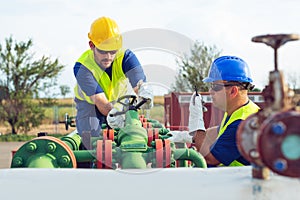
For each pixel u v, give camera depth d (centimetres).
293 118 97
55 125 2275
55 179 125
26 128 2320
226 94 285
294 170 96
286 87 108
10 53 2286
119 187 117
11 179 126
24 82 2312
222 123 308
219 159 274
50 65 2292
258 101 471
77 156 244
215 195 109
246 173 125
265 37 114
